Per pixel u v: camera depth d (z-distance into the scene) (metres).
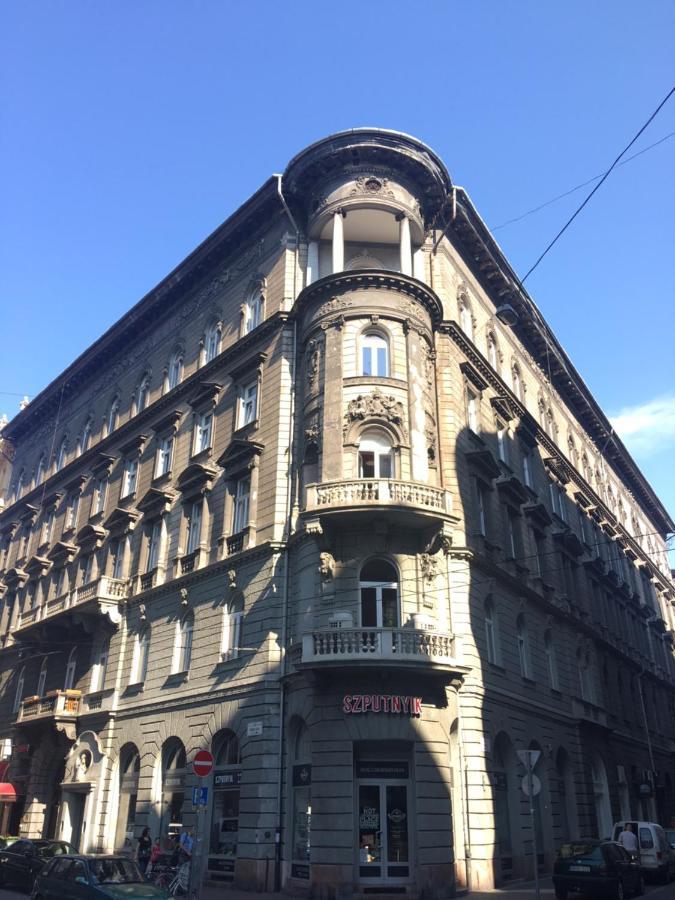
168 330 38.28
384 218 28.58
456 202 31.17
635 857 26.89
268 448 27.33
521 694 27.28
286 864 21.28
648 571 57.62
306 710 21.59
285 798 22.02
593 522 45.12
